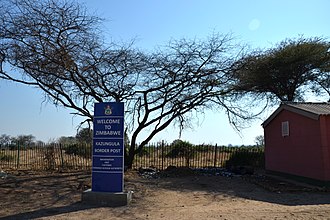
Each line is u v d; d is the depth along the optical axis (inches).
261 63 894.4
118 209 359.9
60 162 846.5
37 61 591.8
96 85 679.7
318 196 454.3
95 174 403.2
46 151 829.2
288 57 944.3
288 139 637.9
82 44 607.8
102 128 408.2
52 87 651.5
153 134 794.2
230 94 804.6
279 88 1020.5
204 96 771.4
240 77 768.9
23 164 848.3
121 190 395.9
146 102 764.0
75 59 606.9
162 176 665.6
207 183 588.7
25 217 324.2
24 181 548.7
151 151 1015.0
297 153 603.5
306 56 954.1
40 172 700.7
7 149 1007.6
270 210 353.4
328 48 979.3
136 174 682.2
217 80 746.8
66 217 322.0
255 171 801.6
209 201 421.7
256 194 478.3
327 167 519.8
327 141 526.3
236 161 879.1
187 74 728.3
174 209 364.2
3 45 578.6
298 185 557.9
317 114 532.1
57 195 437.7
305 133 576.7
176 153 978.1
